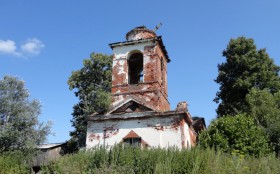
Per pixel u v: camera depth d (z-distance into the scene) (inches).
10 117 1045.2
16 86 1093.1
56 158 741.3
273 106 1073.5
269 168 559.8
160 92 895.7
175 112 815.1
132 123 849.5
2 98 1051.9
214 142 799.7
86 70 1448.1
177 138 792.3
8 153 917.2
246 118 876.6
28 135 1023.0
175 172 539.2
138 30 991.0
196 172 518.9
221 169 533.0
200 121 1149.7
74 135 1360.7
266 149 804.6
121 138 837.8
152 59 925.2
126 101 874.8
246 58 1441.9
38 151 1036.5
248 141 802.2
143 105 856.9
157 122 828.0
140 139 823.1
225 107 1392.7
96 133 866.8
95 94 1245.7
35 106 1092.5
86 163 647.1
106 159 625.3
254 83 1392.7
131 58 983.6
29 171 823.1
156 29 1034.7
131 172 569.3
